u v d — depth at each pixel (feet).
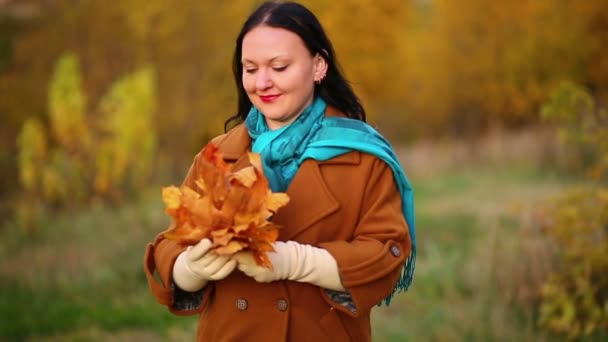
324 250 8.61
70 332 21.15
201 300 9.41
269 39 8.89
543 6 66.54
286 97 8.98
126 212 33.12
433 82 76.07
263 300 9.03
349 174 9.11
